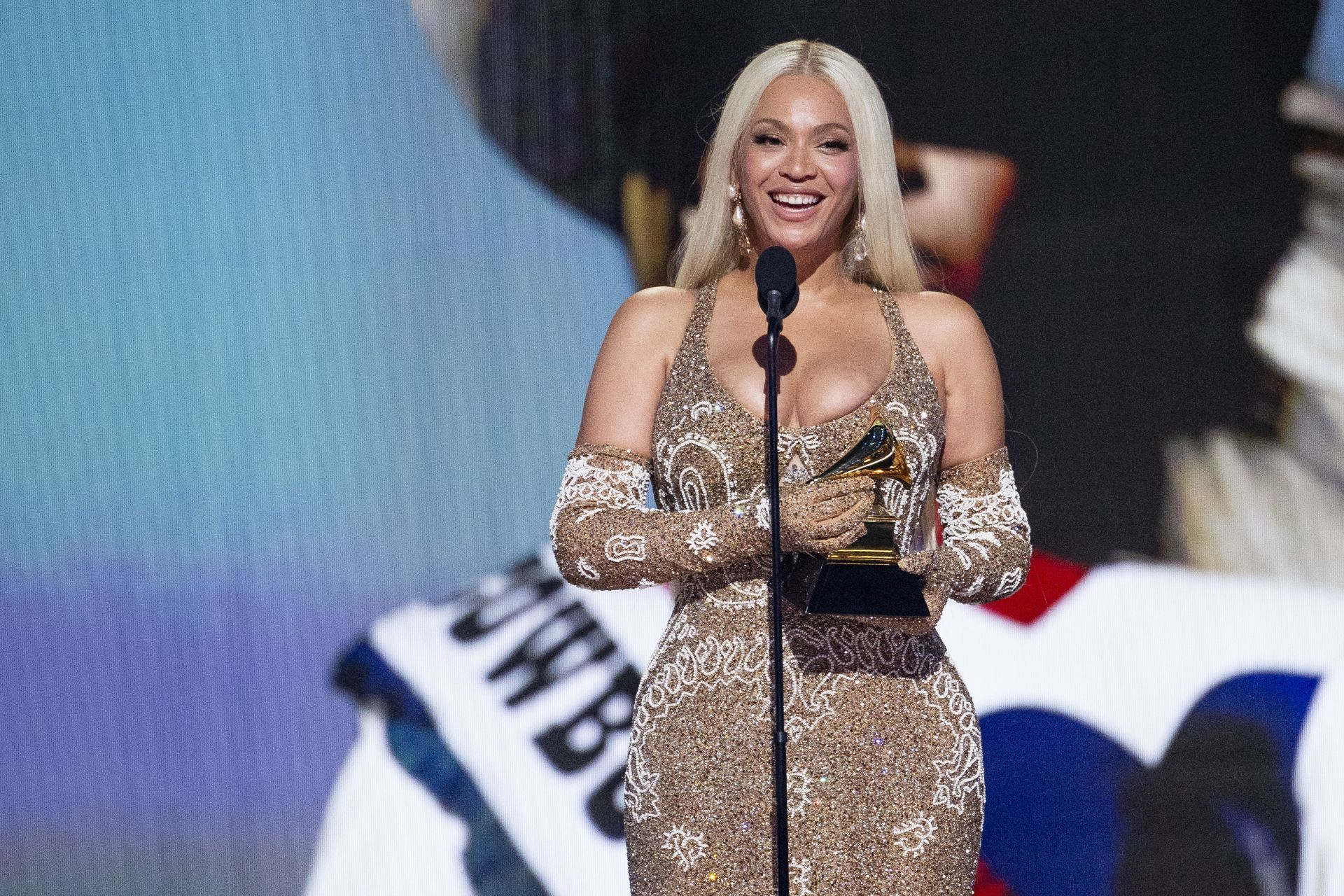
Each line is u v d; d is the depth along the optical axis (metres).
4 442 14.30
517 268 14.84
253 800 14.40
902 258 8.78
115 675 14.33
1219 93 15.22
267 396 14.53
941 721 7.95
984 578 8.05
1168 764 14.80
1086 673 14.87
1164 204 15.19
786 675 7.80
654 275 14.93
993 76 15.16
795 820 7.67
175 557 14.41
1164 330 15.15
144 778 14.31
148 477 14.41
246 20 14.60
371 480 14.62
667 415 8.30
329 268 14.64
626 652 14.75
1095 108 15.22
